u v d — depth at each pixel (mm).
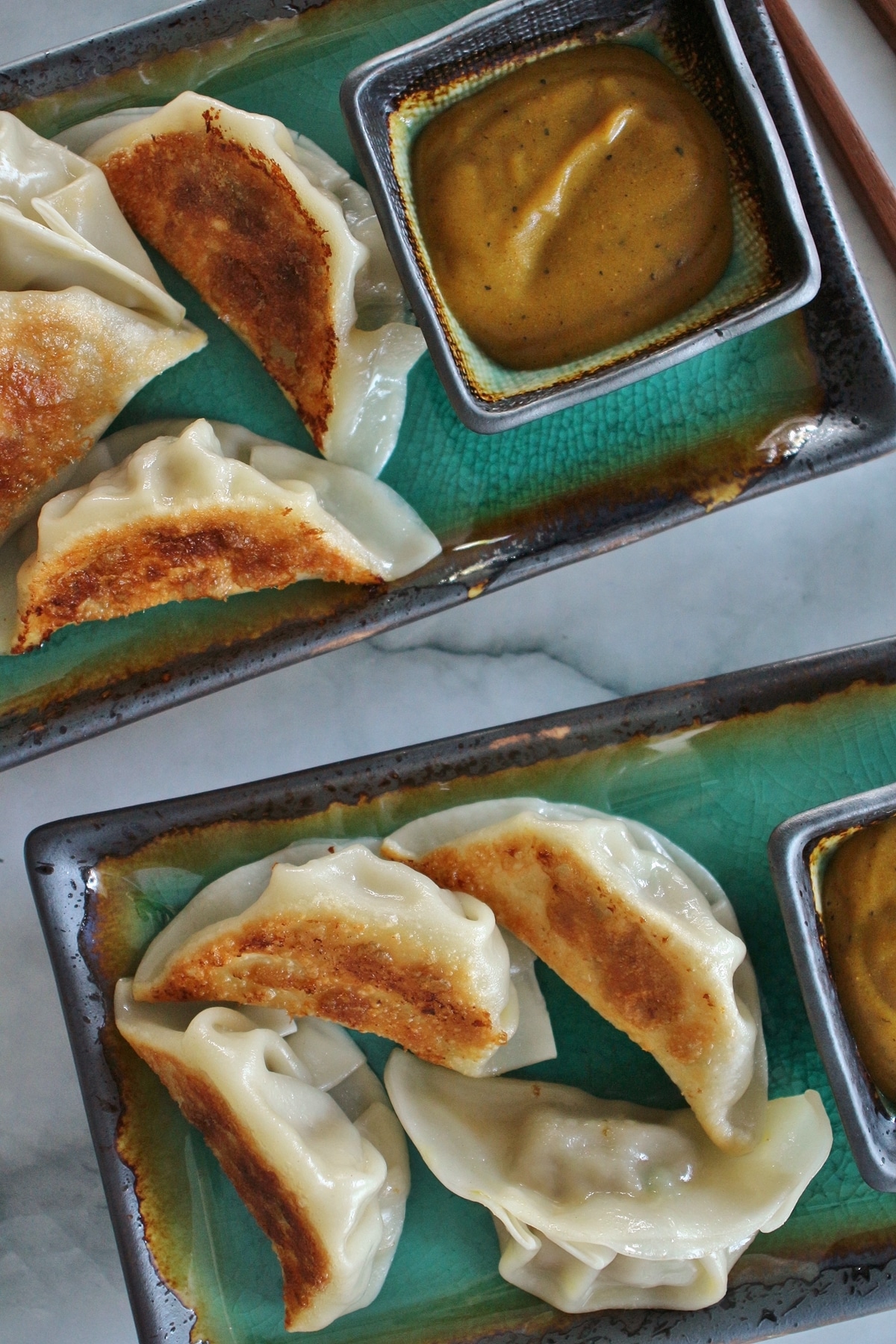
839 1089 602
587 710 630
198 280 648
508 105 612
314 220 628
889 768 631
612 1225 619
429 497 649
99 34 645
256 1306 642
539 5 605
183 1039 623
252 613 650
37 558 635
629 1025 624
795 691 628
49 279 643
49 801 695
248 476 631
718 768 633
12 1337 703
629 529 643
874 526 685
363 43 644
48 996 697
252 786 632
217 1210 642
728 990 615
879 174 664
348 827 636
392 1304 641
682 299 615
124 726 662
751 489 641
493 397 617
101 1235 701
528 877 623
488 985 620
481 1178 629
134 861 636
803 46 662
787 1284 634
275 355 646
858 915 611
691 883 629
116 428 653
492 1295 640
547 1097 637
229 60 647
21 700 654
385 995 625
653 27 611
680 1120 635
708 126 611
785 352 640
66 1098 698
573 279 611
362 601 648
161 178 640
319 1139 626
